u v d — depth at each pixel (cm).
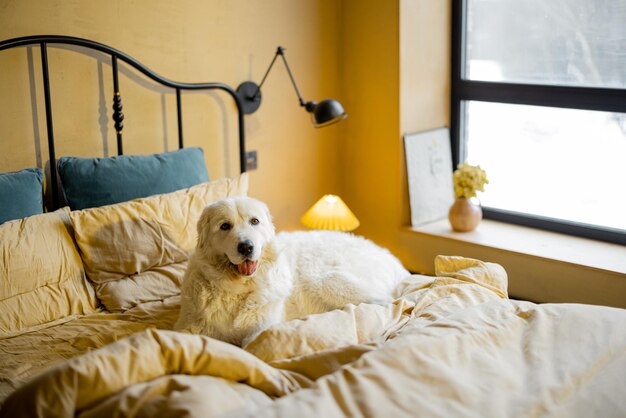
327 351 179
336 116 314
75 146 281
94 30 278
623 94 328
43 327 227
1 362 203
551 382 168
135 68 293
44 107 270
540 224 367
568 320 195
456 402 156
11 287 223
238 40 330
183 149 295
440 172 386
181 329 222
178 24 305
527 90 359
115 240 247
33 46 262
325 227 344
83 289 241
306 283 256
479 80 377
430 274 370
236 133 340
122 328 227
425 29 364
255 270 226
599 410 160
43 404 139
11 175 244
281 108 358
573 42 343
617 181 342
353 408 149
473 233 362
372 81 371
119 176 266
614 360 181
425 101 375
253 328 227
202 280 226
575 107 345
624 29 326
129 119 297
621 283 304
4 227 226
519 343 186
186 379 150
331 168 395
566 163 357
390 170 374
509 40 364
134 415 140
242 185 290
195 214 269
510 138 375
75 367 143
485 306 203
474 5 372
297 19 354
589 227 350
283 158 366
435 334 180
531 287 333
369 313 211
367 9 363
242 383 160
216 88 320
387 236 386
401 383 159
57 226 239
